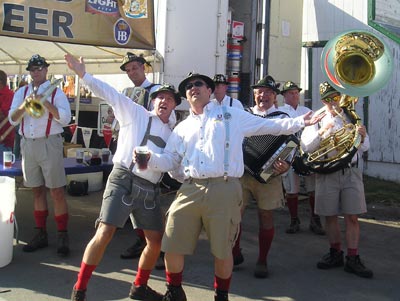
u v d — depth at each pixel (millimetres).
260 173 4047
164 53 6914
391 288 4223
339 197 4527
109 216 3486
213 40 7152
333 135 4328
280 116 4328
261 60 7941
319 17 8914
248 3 8039
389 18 8617
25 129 4691
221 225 3295
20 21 5480
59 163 4734
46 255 4793
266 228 4367
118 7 6012
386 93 8406
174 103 3746
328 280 4383
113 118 5684
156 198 3699
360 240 5648
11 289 3955
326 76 4094
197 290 4094
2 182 4508
